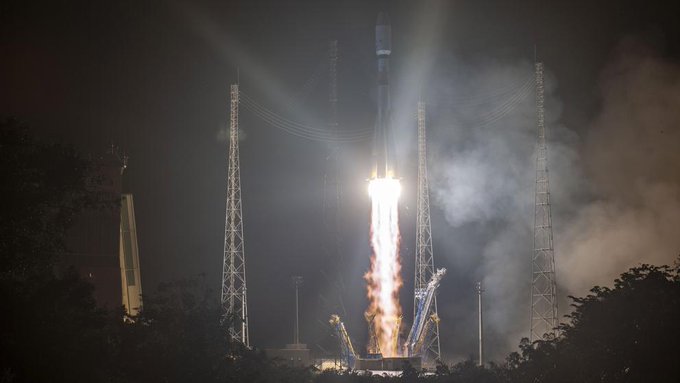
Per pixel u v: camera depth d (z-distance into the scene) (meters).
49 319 129.88
